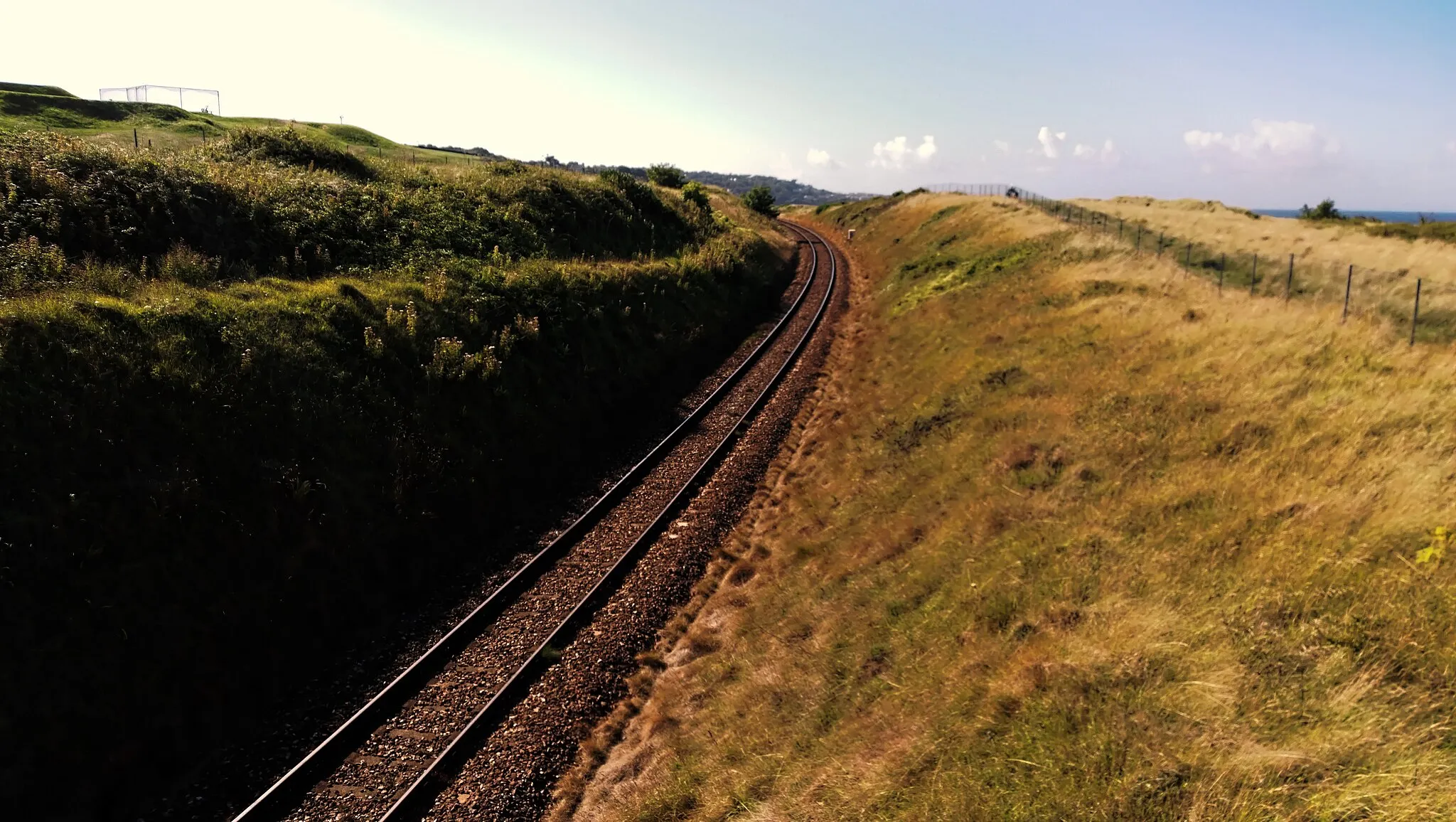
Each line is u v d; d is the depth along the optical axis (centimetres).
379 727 875
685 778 782
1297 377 1052
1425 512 663
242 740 846
